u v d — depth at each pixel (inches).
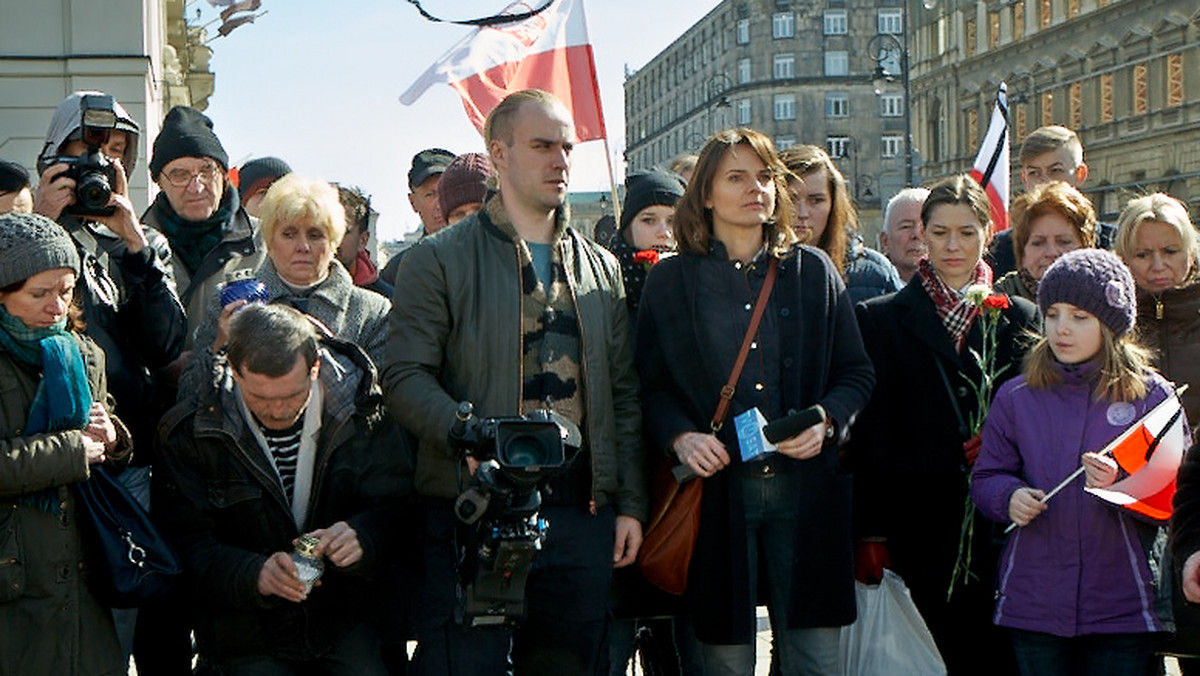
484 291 162.6
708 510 169.3
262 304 163.0
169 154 208.4
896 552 190.5
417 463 164.4
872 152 3363.7
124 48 568.7
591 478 163.3
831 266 177.8
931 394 188.9
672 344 173.8
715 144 174.4
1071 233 203.6
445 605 159.3
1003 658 185.0
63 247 150.9
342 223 188.7
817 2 3361.2
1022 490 167.2
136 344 178.1
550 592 161.5
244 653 160.7
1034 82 1968.5
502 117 165.9
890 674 192.5
